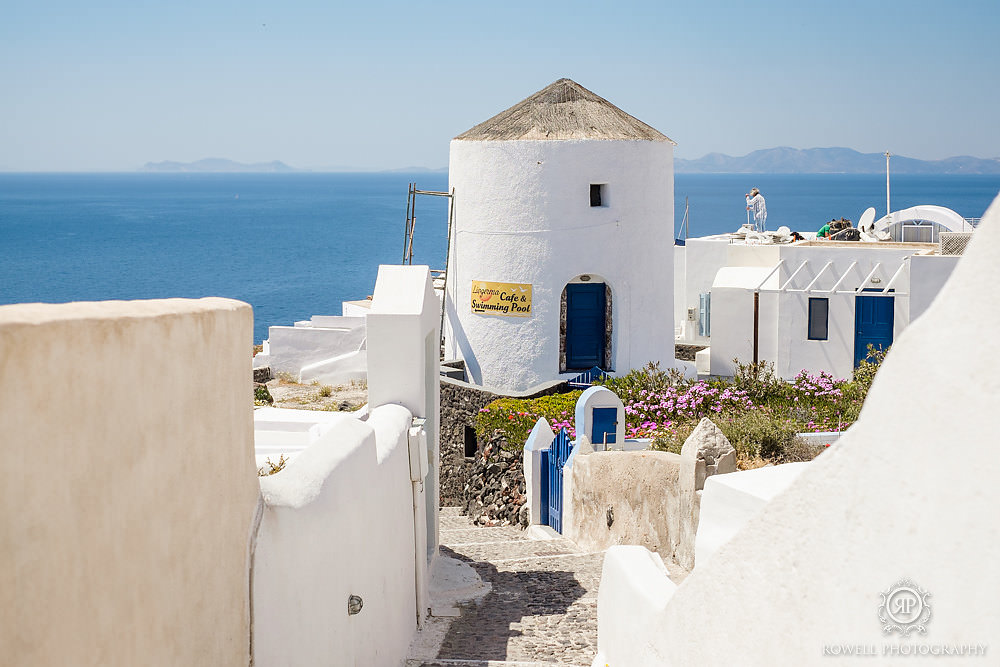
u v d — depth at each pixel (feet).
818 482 11.21
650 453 43.14
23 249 489.67
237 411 16.78
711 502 22.63
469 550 47.83
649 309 77.30
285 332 87.66
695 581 14.57
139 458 12.73
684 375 78.38
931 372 9.50
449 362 78.28
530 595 38.93
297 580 19.16
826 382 65.62
